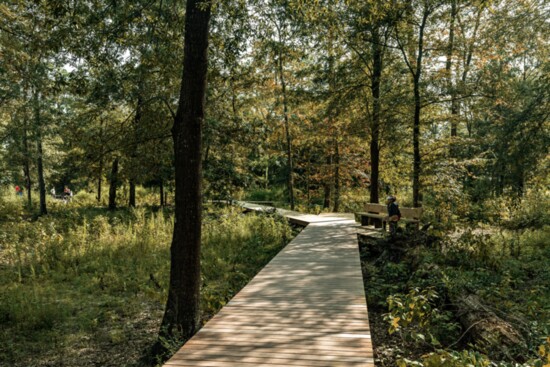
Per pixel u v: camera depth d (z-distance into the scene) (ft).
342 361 13.87
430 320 21.58
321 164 88.48
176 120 22.66
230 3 27.32
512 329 18.74
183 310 22.13
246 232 51.80
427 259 32.83
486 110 52.60
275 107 82.58
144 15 29.89
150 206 90.33
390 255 36.19
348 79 59.67
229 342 15.62
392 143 54.90
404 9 49.16
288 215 66.18
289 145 82.17
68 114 80.18
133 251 42.88
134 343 22.97
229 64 32.17
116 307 28.43
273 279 25.64
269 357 14.25
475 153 63.77
